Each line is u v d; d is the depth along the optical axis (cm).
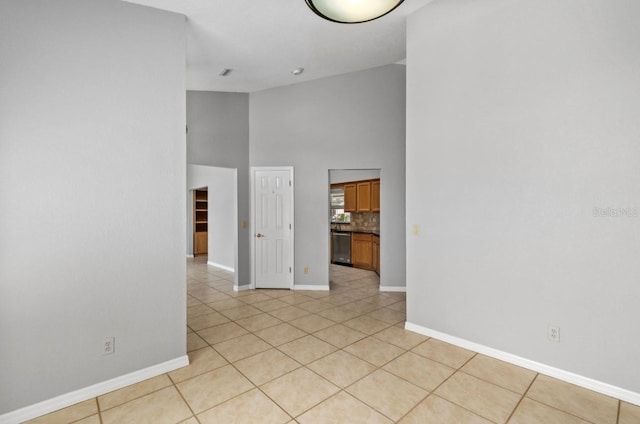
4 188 208
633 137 212
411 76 337
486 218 281
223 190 736
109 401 226
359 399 221
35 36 218
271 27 336
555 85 242
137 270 255
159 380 252
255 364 273
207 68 439
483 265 284
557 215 243
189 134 516
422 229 331
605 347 224
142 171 259
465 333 298
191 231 930
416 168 335
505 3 266
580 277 233
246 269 527
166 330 267
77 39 233
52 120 223
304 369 263
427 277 327
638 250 212
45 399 218
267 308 425
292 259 522
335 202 821
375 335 332
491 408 210
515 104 262
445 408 211
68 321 228
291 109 520
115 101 248
